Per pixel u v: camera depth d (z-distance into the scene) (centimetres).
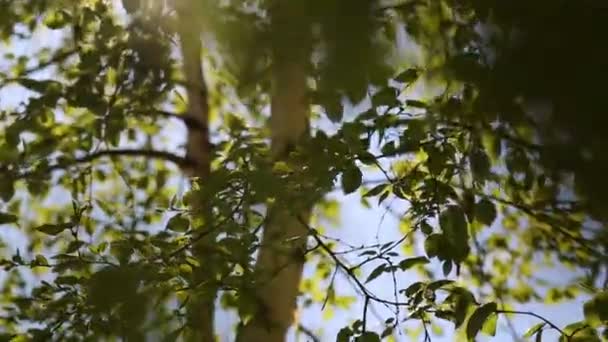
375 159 347
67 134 489
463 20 205
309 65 144
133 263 359
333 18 122
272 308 400
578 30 106
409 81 265
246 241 360
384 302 354
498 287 501
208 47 252
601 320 338
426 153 349
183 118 513
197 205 380
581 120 110
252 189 353
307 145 357
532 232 480
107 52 462
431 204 348
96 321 353
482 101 150
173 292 353
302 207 355
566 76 108
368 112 296
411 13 213
